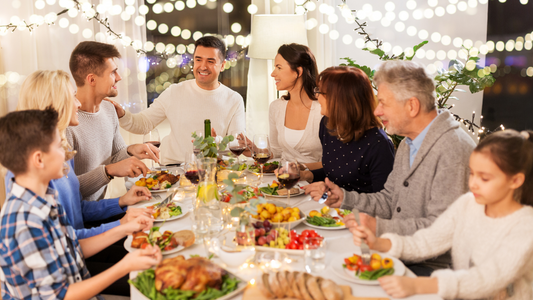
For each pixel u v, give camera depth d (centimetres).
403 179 163
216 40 293
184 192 193
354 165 201
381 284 108
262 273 113
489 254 119
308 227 151
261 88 389
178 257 113
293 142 272
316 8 371
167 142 308
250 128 394
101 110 250
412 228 142
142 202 189
